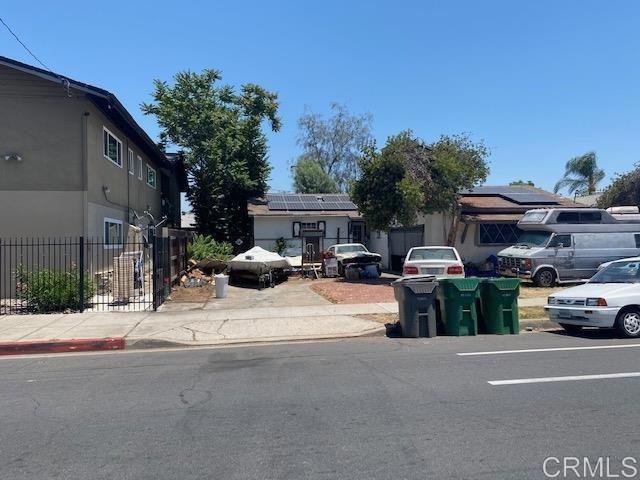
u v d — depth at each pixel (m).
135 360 9.01
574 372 7.37
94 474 4.30
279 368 8.05
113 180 19.19
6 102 15.99
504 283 11.02
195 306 14.70
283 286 20.72
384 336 11.09
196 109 32.62
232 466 4.41
